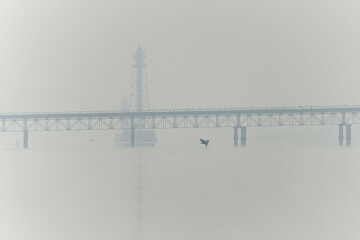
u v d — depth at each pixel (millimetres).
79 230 88562
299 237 83250
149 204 108500
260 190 126250
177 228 88062
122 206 107375
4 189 137000
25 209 107812
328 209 102125
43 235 87438
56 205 111750
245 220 93125
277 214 97438
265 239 81938
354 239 82438
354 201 110562
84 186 140125
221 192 122812
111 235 84875
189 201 110938
